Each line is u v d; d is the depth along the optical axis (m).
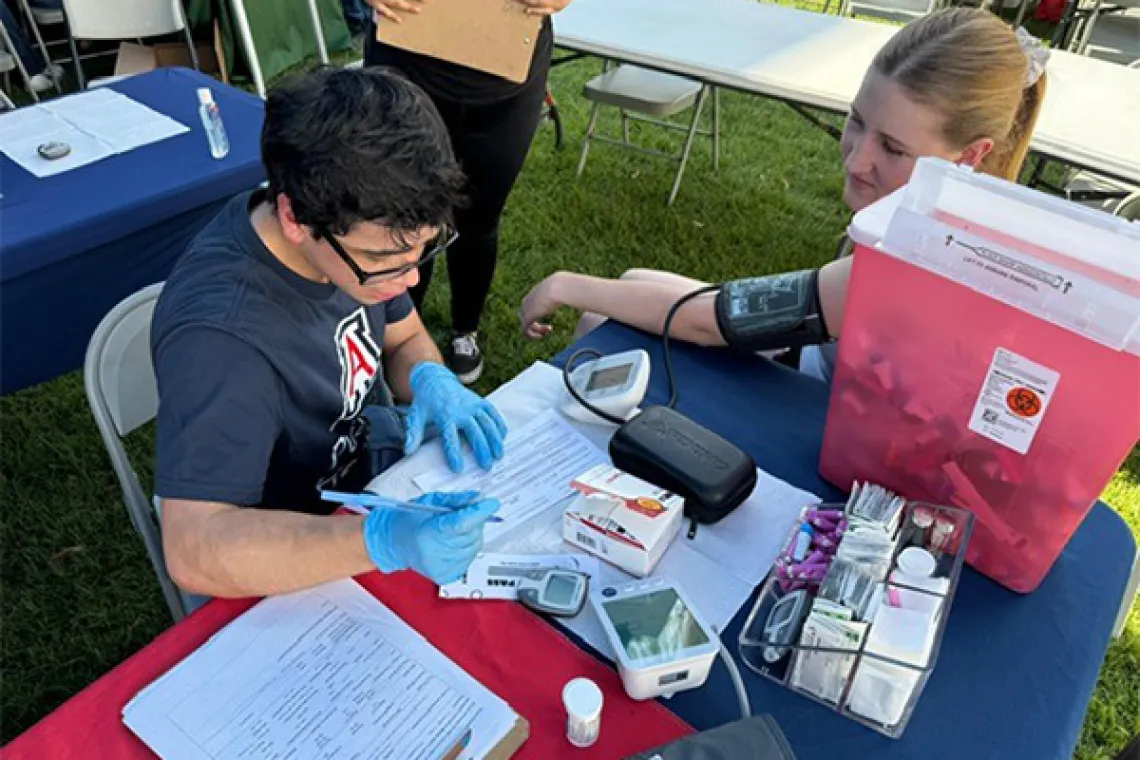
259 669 0.85
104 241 1.85
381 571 0.93
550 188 3.71
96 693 0.83
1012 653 0.92
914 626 0.82
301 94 0.88
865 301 0.93
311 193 0.87
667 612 0.89
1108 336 0.76
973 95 1.22
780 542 1.03
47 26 4.23
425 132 0.89
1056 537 0.92
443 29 1.73
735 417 1.22
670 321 1.35
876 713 0.84
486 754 0.79
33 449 2.36
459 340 2.67
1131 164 2.30
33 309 1.84
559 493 1.09
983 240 0.81
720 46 2.91
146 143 2.10
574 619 0.93
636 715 0.84
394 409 1.47
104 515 2.18
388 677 0.85
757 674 0.89
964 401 0.91
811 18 3.19
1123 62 4.05
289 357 1.09
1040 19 5.61
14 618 1.94
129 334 1.32
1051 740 0.84
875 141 1.33
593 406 1.20
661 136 4.20
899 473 1.04
